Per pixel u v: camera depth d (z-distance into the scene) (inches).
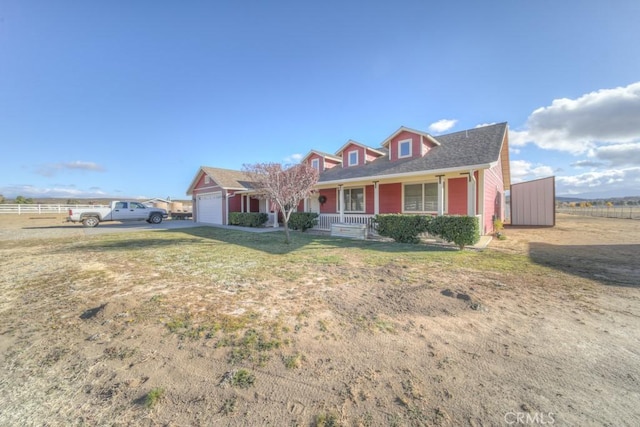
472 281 205.6
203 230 643.5
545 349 110.0
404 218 413.1
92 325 138.1
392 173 468.1
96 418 75.5
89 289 197.3
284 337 122.2
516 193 741.3
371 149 613.9
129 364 102.9
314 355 107.2
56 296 183.9
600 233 516.7
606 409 76.7
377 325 133.1
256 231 617.6
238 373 95.7
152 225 797.9
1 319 147.6
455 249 352.5
